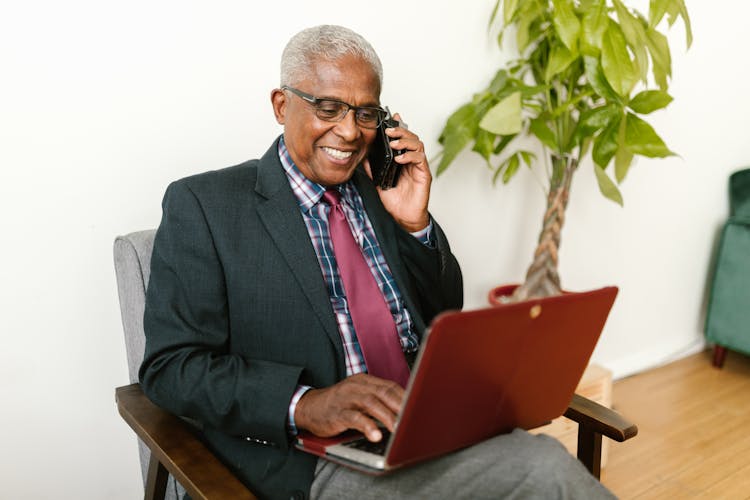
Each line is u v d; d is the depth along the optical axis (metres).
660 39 1.65
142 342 1.24
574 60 1.75
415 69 1.83
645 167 2.55
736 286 2.69
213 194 1.16
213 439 1.17
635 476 1.99
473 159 2.04
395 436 0.83
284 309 1.14
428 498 0.97
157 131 1.45
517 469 0.91
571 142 1.76
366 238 1.33
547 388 0.99
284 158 1.26
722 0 2.59
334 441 0.98
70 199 1.37
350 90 1.13
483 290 2.21
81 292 1.43
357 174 1.37
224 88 1.52
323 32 1.15
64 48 1.31
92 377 1.48
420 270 1.41
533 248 2.32
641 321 2.78
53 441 1.45
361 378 1.02
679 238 2.82
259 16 1.53
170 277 1.12
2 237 1.31
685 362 2.93
